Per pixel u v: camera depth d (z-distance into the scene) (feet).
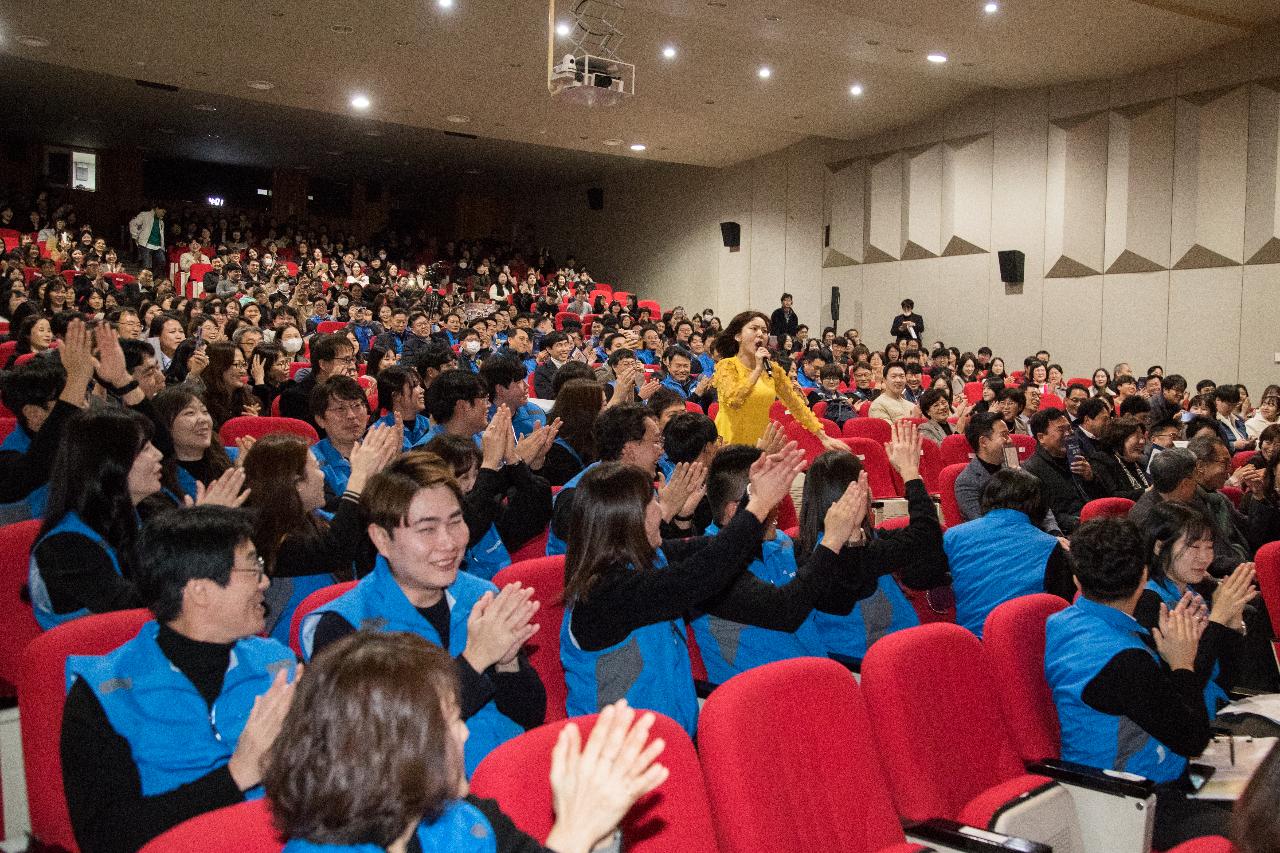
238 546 6.33
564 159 68.08
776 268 58.85
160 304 34.76
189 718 6.13
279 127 62.18
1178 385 34.04
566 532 10.34
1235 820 4.01
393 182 81.15
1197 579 10.83
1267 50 36.09
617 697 7.66
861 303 52.90
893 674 7.63
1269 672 12.28
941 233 48.16
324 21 35.12
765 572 10.00
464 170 74.43
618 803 4.15
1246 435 29.35
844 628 10.28
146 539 6.27
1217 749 9.37
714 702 6.52
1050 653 8.82
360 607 7.34
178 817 5.54
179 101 56.49
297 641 7.89
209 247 64.64
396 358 32.30
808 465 10.59
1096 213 41.98
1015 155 44.78
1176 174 39.24
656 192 69.00
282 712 5.77
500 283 65.46
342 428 13.15
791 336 51.75
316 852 3.66
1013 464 17.08
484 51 37.93
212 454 12.00
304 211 78.84
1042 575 11.12
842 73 40.68
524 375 16.16
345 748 3.60
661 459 15.06
